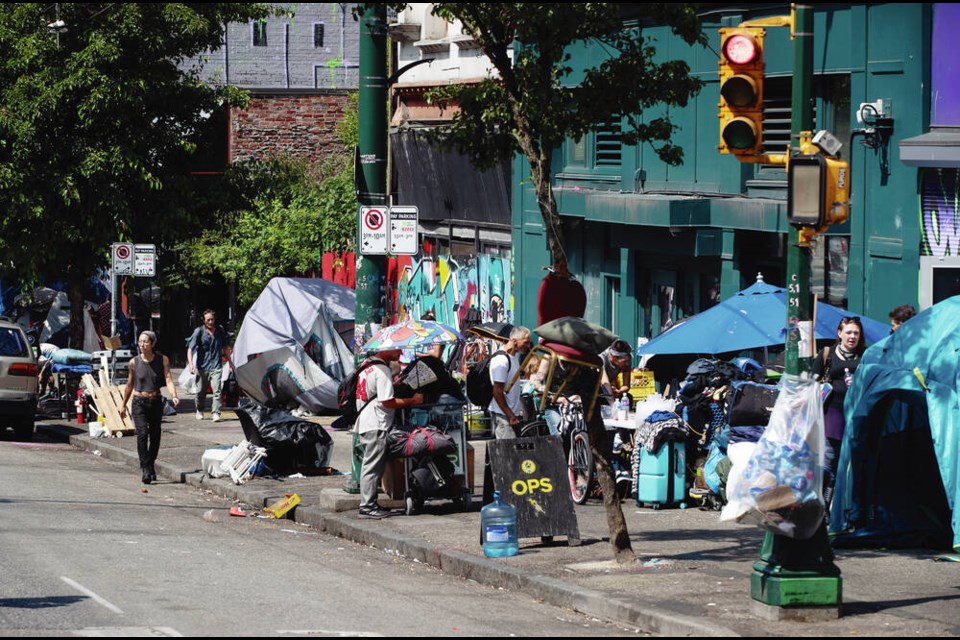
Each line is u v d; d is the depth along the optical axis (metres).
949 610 16.20
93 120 49.06
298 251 64.56
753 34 17.25
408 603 17.69
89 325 66.19
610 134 39.97
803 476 15.71
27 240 50.25
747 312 27.31
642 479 25.66
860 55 29.95
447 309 50.94
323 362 46.69
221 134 74.56
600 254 40.84
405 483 25.97
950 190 28.09
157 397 33.03
